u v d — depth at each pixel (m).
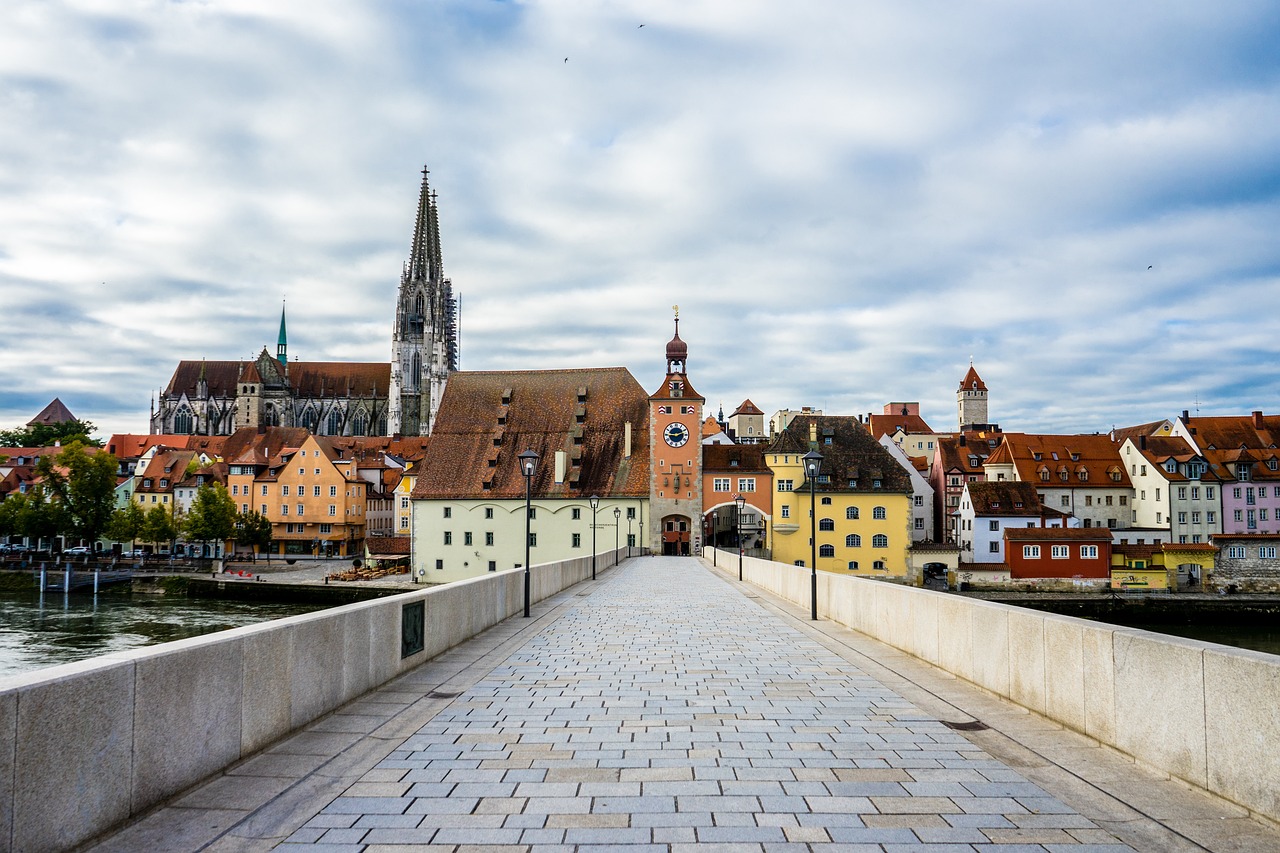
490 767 8.84
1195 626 83.94
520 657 16.44
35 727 6.16
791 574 29.84
